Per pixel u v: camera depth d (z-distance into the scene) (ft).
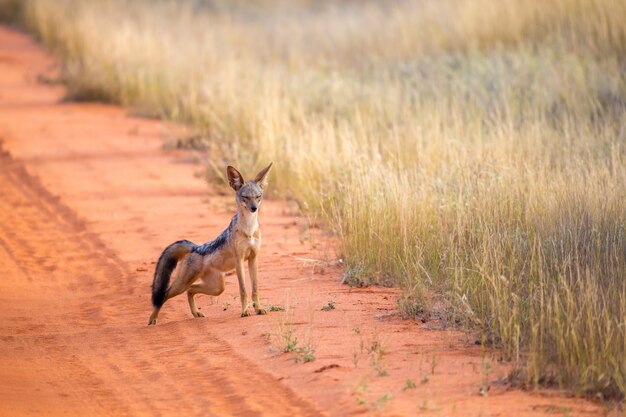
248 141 126.52
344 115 133.18
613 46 146.10
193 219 103.04
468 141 108.06
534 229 75.36
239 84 149.48
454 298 67.56
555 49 148.97
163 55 178.81
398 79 151.64
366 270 78.74
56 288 83.51
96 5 240.53
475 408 50.08
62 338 68.80
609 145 104.37
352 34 200.44
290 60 185.06
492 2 171.83
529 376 53.57
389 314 68.74
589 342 54.34
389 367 57.16
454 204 81.35
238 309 73.41
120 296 80.07
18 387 57.62
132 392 56.70
